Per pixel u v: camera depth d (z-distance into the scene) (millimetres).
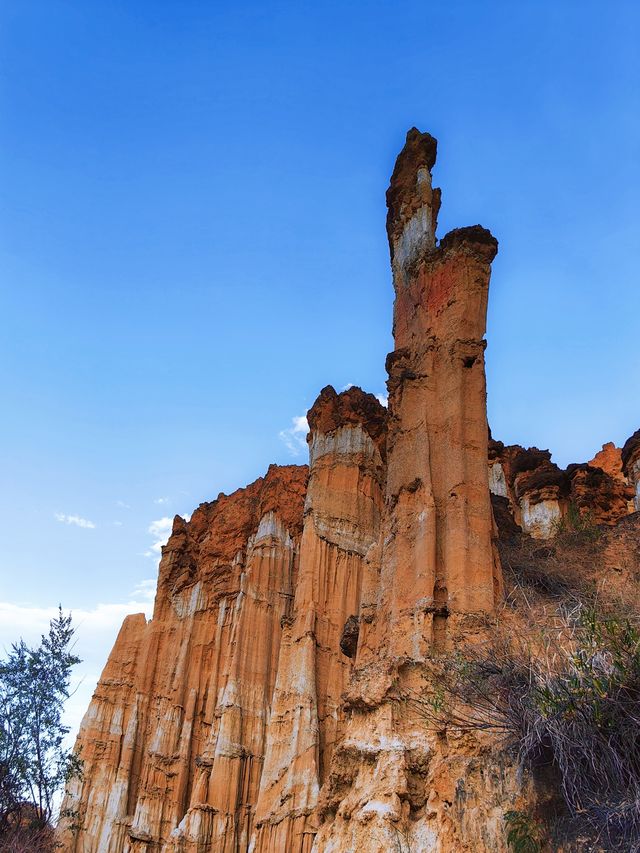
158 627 66500
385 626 23922
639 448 37688
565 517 34625
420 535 23953
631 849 13711
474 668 18562
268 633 53156
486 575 22703
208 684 59781
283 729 41188
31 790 23516
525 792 17016
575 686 15266
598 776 15008
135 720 62031
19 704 24422
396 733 20891
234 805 47438
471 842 17594
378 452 48469
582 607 18125
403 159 31922
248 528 64625
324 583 44250
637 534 27312
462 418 25297
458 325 26828
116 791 59219
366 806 19547
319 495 46469
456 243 28156
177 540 70562
